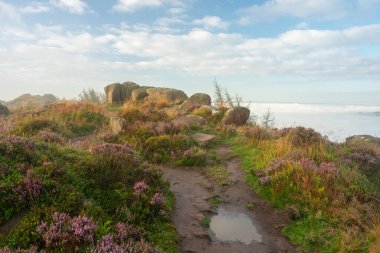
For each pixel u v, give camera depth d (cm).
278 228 830
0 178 714
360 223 798
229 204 970
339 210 859
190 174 1219
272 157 1241
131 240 609
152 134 1555
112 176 858
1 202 640
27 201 664
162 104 2844
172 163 1316
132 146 1409
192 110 2494
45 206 653
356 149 1540
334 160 1239
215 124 2083
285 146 1356
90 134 1767
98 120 2034
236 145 1625
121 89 3597
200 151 1359
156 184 941
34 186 680
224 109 2375
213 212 903
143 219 739
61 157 894
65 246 550
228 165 1329
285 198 943
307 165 1096
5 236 579
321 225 811
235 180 1151
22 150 838
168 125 1702
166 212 789
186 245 719
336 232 776
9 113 2531
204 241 746
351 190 977
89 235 573
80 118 1962
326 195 921
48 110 2145
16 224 616
